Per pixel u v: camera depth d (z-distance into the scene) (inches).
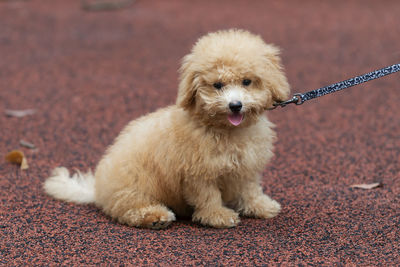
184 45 501.0
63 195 212.1
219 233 182.9
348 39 515.2
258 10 660.1
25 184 228.1
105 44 505.4
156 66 437.1
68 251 168.4
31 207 204.5
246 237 178.7
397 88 378.6
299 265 158.4
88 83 391.2
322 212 200.1
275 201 203.2
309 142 286.4
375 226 185.3
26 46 494.9
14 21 592.4
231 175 183.5
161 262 160.7
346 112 335.0
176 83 394.0
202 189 183.5
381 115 327.0
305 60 450.9
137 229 187.3
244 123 176.2
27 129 301.3
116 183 189.8
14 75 408.5
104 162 200.4
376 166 249.1
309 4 693.9
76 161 258.5
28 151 269.4
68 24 583.8
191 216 203.8
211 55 171.5
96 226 188.4
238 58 169.8
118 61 450.6
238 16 624.4
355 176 237.9
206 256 164.2
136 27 572.1
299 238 177.5
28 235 179.6
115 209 191.3
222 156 177.5
